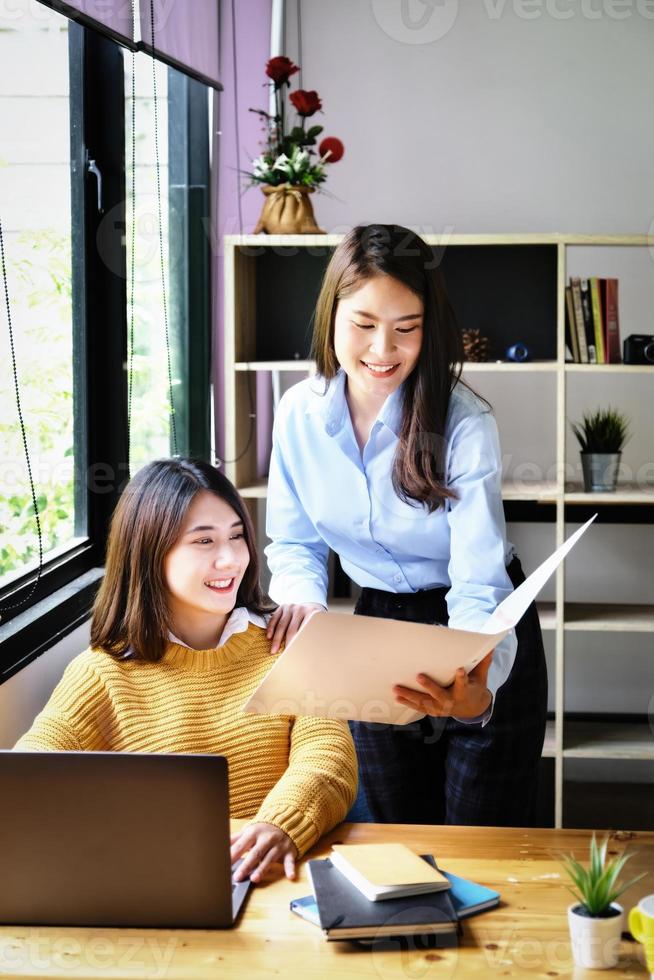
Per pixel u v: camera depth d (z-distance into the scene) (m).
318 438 2.04
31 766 1.21
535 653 2.09
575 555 3.59
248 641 1.74
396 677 1.43
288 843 1.40
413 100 3.50
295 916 1.25
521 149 3.51
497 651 1.74
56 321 2.38
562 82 3.48
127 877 1.22
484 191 3.53
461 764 2.07
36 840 1.23
